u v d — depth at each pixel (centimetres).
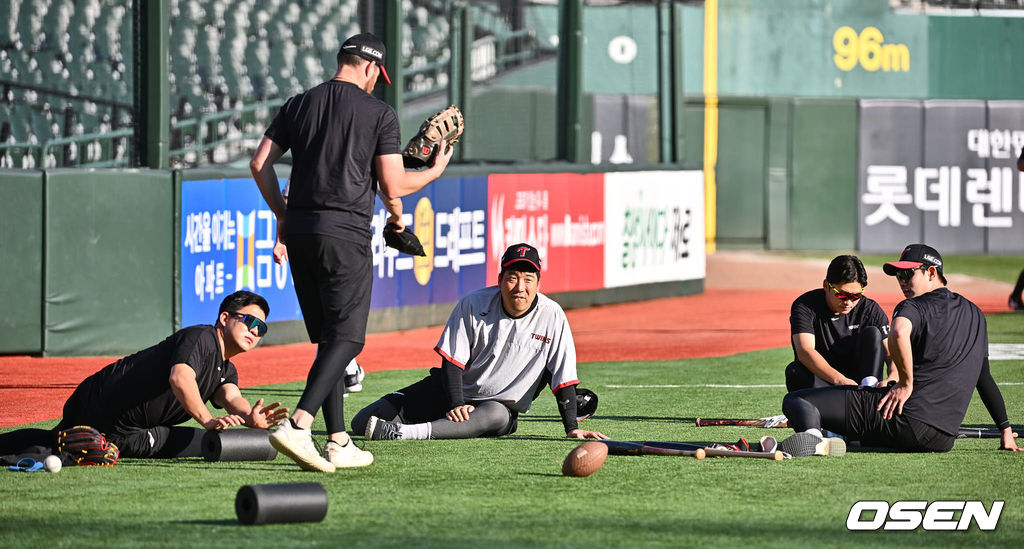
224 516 1684
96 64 5656
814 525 1673
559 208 5747
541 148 6831
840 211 8412
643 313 5762
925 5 8688
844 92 8619
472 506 1764
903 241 8412
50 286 4031
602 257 5988
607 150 8075
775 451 2197
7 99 5591
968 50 8712
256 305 2119
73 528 1609
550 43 7100
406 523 1650
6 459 2053
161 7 4156
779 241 8412
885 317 2603
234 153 6225
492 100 6675
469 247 5325
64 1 5706
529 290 2394
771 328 5156
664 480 1975
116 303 4122
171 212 4191
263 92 6400
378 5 4978
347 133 1967
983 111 8369
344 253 1952
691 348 4469
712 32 8500
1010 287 6756
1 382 3478
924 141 8381
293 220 1962
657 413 2900
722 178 8356
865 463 2145
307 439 1952
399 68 4994
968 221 8406
